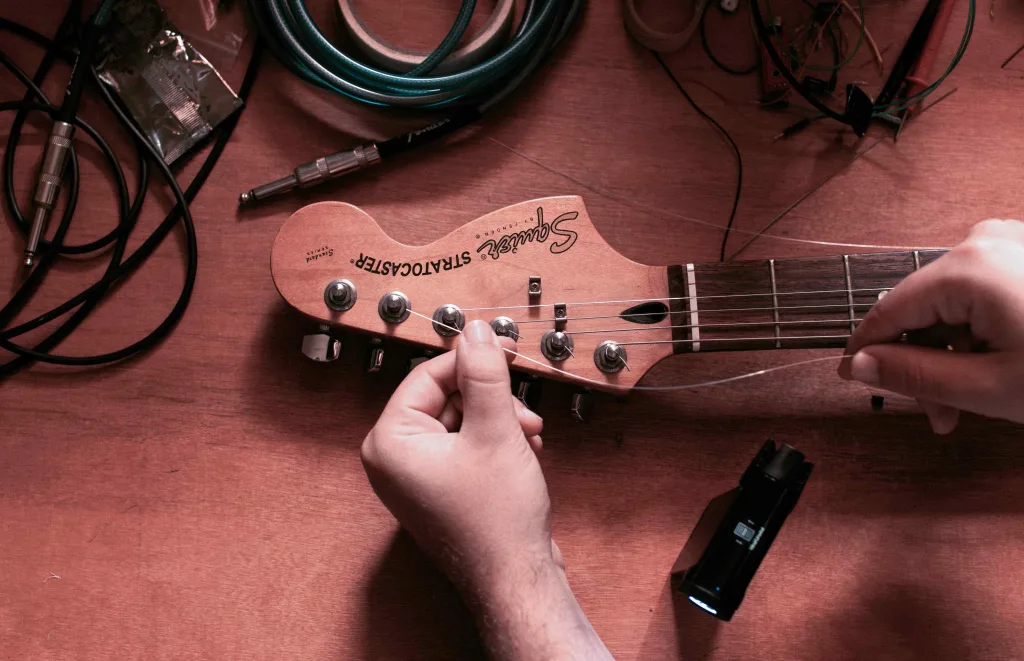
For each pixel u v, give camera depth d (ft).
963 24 2.10
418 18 2.07
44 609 1.92
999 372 1.72
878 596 1.97
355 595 1.94
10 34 2.02
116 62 2.02
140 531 1.94
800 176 2.06
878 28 2.11
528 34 1.96
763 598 1.97
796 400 2.01
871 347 1.80
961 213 2.06
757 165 2.06
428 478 1.74
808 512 1.99
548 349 1.88
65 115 1.93
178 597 1.93
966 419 2.02
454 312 1.87
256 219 2.01
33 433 1.95
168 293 1.99
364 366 1.93
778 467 1.82
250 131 2.03
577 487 1.98
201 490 1.95
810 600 1.97
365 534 1.95
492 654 1.73
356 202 2.02
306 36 1.96
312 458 1.96
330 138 2.04
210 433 1.96
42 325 1.98
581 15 2.08
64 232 1.97
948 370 1.74
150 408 1.97
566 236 1.90
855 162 2.07
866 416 2.01
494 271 1.89
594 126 2.06
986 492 2.00
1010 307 1.69
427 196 2.03
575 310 1.89
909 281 1.76
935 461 2.00
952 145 2.07
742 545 1.80
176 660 1.91
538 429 1.85
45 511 1.94
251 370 1.98
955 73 2.09
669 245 2.04
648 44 2.06
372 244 1.88
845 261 1.91
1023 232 1.77
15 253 1.99
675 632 1.95
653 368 2.00
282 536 1.95
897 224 2.06
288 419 1.97
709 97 2.08
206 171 2.01
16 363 1.95
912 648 1.96
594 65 2.07
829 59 2.10
